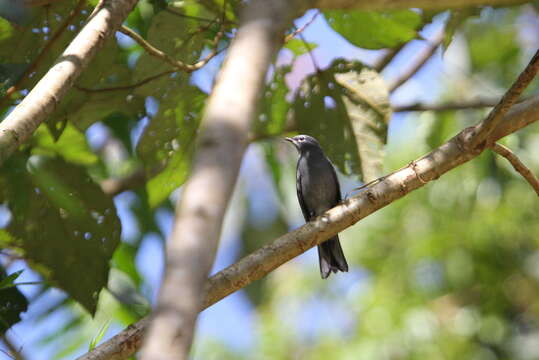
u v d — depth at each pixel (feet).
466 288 59.26
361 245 63.21
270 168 51.24
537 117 24.31
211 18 32.58
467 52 55.06
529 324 58.44
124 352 21.13
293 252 22.56
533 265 57.57
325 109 33.63
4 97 29.60
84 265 32.19
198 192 9.59
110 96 34.19
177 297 8.98
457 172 57.11
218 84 10.90
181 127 34.09
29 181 31.86
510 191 56.03
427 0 16.25
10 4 29.12
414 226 60.75
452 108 46.37
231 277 21.71
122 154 46.03
